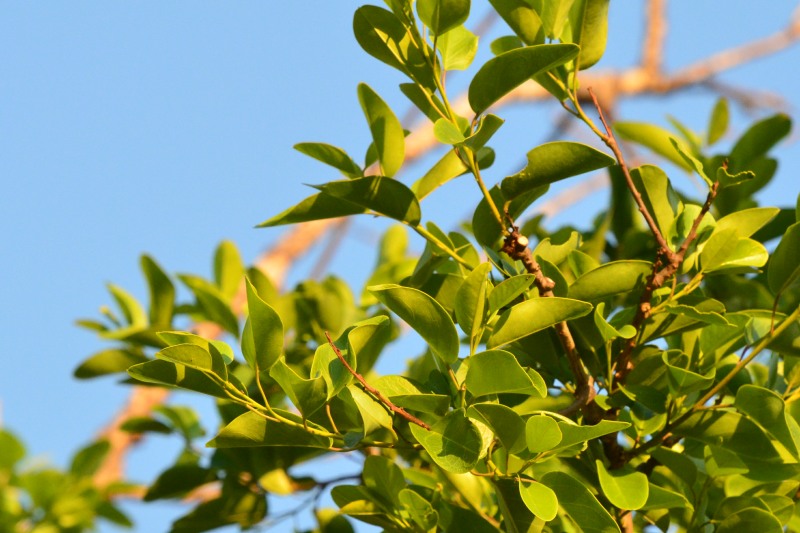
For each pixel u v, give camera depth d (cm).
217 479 330
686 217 311
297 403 299
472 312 300
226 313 338
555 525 307
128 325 342
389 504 308
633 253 332
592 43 307
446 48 306
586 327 309
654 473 312
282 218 308
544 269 307
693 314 303
